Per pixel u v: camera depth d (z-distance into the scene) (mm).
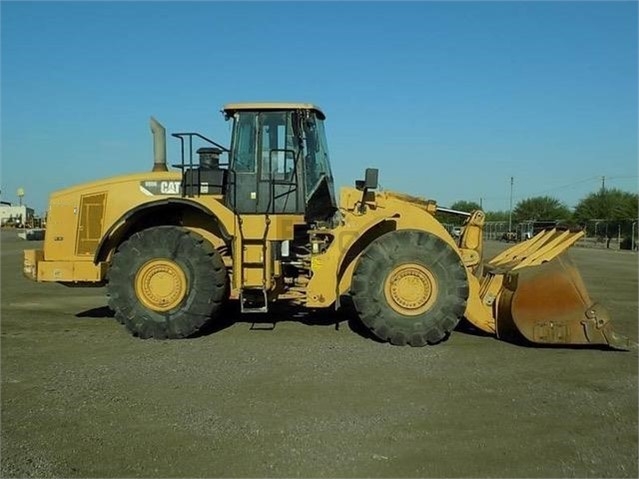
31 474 4473
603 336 8125
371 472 4496
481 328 8859
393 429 5320
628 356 7910
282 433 5230
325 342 8695
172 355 7945
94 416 5648
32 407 5895
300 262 9492
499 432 5258
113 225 9484
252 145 9508
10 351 8188
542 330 8203
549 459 4723
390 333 8453
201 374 7012
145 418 5594
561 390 6438
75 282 10039
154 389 6449
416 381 6738
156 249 8984
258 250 9297
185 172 9562
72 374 7023
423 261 8453
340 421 5508
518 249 9688
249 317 10672
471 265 9438
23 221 69000
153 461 4691
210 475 4457
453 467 4582
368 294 8477
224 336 9109
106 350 8250
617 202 77188
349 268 9047
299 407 5887
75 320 10594
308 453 4824
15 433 5250
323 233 9258
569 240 8367
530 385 6613
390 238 8547
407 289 8477
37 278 9969
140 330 8953
